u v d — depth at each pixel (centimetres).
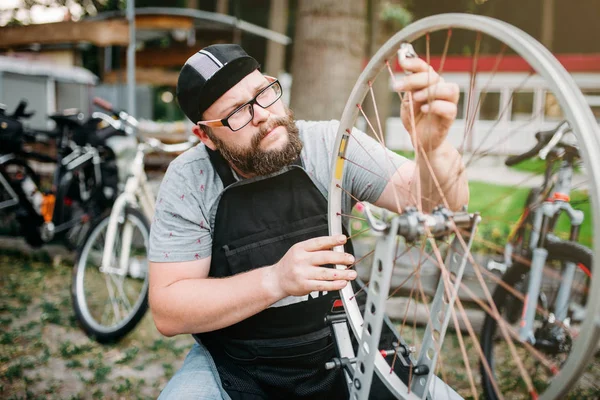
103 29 620
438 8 1534
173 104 1656
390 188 141
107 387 252
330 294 139
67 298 362
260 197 140
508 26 83
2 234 512
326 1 447
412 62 100
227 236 141
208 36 905
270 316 138
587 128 71
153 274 141
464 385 241
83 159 409
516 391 221
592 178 69
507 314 221
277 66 907
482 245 367
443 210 98
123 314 323
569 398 214
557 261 203
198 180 143
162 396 137
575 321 201
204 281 132
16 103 1079
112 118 338
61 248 461
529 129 1071
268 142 132
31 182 406
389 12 998
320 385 138
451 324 287
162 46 849
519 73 1109
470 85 104
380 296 97
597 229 70
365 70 113
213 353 144
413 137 108
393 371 122
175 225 140
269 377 138
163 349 291
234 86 130
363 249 414
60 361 276
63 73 1051
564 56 1211
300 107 459
